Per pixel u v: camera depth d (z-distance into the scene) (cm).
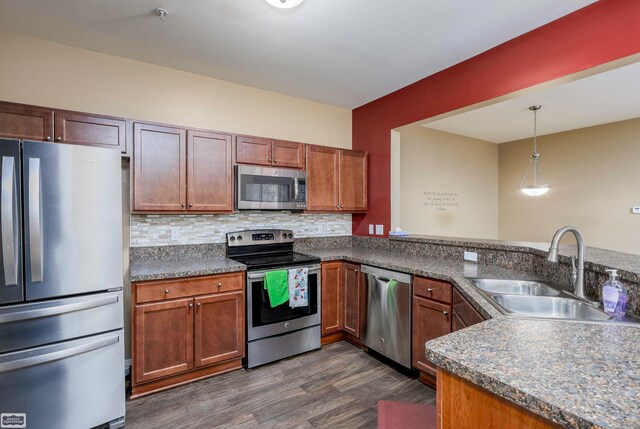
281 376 249
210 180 274
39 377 171
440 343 101
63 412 177
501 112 412
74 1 193
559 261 186
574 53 199
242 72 294
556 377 79
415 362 240
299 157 325
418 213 472
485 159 575
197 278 237
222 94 311
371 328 280
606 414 63
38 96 237
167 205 256
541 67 217
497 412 81
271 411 205
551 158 523
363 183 373
